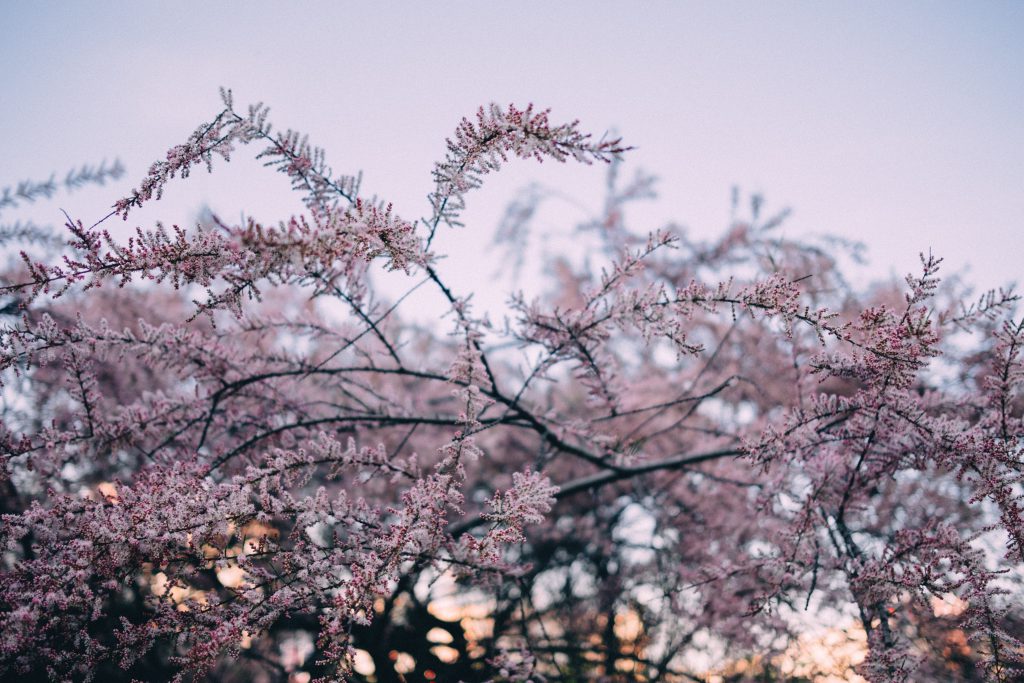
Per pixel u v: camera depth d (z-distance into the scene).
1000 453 2.19
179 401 2.82
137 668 3.36
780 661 3.80
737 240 4.88
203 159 1.90
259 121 2.03
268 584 2.20
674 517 4.82
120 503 1.98
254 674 4.59
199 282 1.75
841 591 3.23
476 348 2.41
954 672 3.08
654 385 5.04
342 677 1.89
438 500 2.08
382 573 1.97
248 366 2.96
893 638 2.46
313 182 2.22
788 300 2.26
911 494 3.94
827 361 2.42
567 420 3.28
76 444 2.52
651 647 5.04
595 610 5.47
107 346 2.55
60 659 1.93
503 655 2.69
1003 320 2.32
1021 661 2.13
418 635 4.13
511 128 1.71
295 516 2.25
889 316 2.19
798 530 2.64
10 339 2.27
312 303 3.06
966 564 2.24
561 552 5.63
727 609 3.62
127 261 1.68
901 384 2.24
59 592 1.86
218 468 2.96
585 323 2.66
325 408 3.45
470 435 2.27
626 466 3.80
